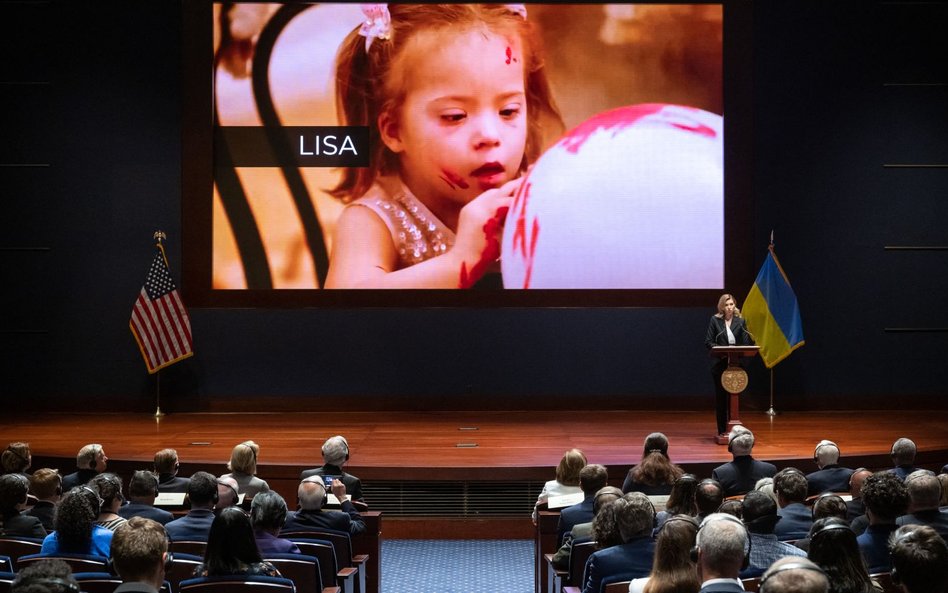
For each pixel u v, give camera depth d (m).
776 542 4.80
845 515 5.09
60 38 13.55
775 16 13.44
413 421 12.62
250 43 13.41
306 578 4.94
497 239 13.37
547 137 13.37
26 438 11.23
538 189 13.38
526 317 13.44
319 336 13.48
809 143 13.51
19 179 13.57
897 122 13.46
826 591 2.82
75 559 4.54
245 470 7.25
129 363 13.58
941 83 13.48
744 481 7.57
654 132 13.40
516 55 13.34
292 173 13.42
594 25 13.38
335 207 13.41
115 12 13.52
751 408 13.48
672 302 13.46
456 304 13.45
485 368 13.45
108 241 13.58
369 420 12.71
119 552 3.62
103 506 5.51
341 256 13.41
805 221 13.52
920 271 13.52
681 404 13.45
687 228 13.43
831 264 13.55
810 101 13.49
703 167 13.41
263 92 13.42
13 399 13.59
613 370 13.47
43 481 6.09
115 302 13.59
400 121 13.34
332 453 7.66
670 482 6.81
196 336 13.51
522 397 13.48
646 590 3.68
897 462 7.28
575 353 13.45
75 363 13.59
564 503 6.85
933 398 13.50
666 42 13.39
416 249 13.41
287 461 9.69
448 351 13.46
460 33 13.31
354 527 6.52
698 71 13.40
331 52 13.36
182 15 13.48
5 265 13.57
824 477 7.46
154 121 13.53
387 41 13.34
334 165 13.39
